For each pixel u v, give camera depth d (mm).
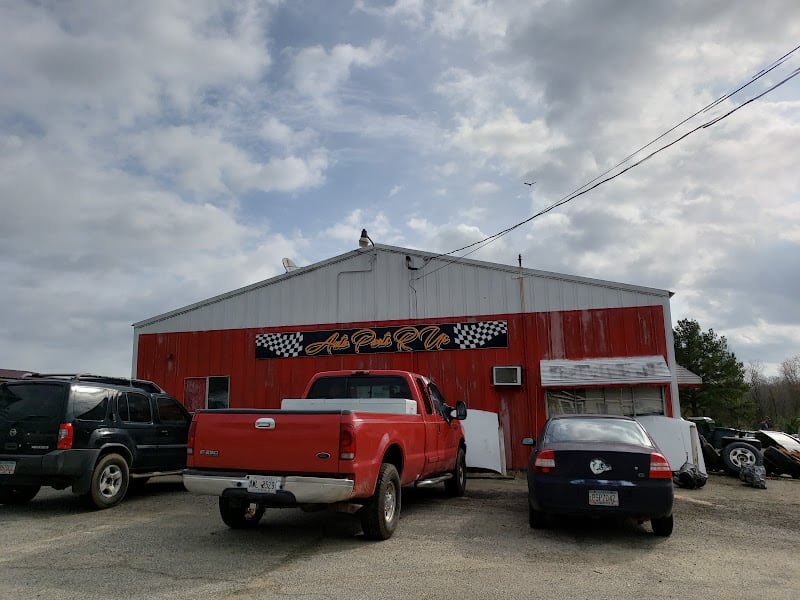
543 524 7496
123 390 9773
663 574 5562
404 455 7609
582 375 13930
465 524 7785
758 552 6492
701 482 11805
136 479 10695
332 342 16547
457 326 15562
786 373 68750
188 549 6328
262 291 17516
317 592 4871
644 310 14312
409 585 5078
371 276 16578
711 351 40406
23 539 6844
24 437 8531
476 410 14180
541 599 4758
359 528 7445
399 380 8859
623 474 6875
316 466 6258
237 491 6410
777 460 14367
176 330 18125
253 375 17094
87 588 4984
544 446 7449
